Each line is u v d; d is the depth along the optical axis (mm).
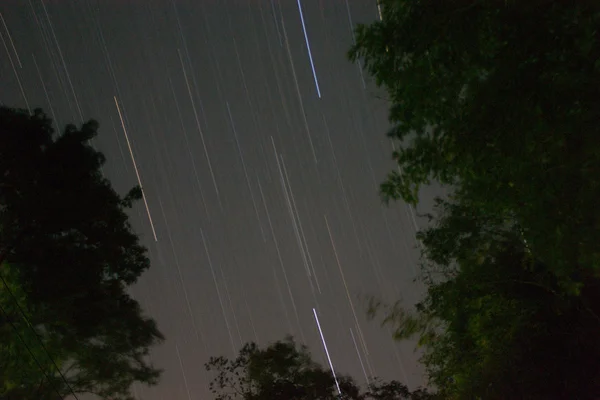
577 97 6027
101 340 18062
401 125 7535
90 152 14961
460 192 9094
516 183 6664
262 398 16625
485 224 10383
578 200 6250
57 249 14492
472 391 11375
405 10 6988
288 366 17094
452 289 11531
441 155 7184
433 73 7043
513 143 6422
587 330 10227
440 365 12719
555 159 6332
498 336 11359
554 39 6160
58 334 16531
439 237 10742
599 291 9891
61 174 14250
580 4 6012
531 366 10578
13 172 14055
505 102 6332
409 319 12766
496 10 6406
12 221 14266
